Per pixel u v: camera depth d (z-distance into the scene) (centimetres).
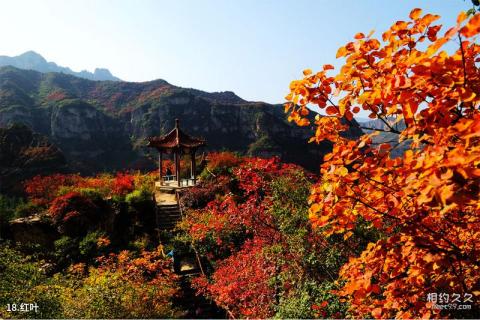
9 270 679
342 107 226
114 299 712
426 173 147
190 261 1147
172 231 1314
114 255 1065
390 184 225
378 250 244
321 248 623
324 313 499
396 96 193
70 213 1273
